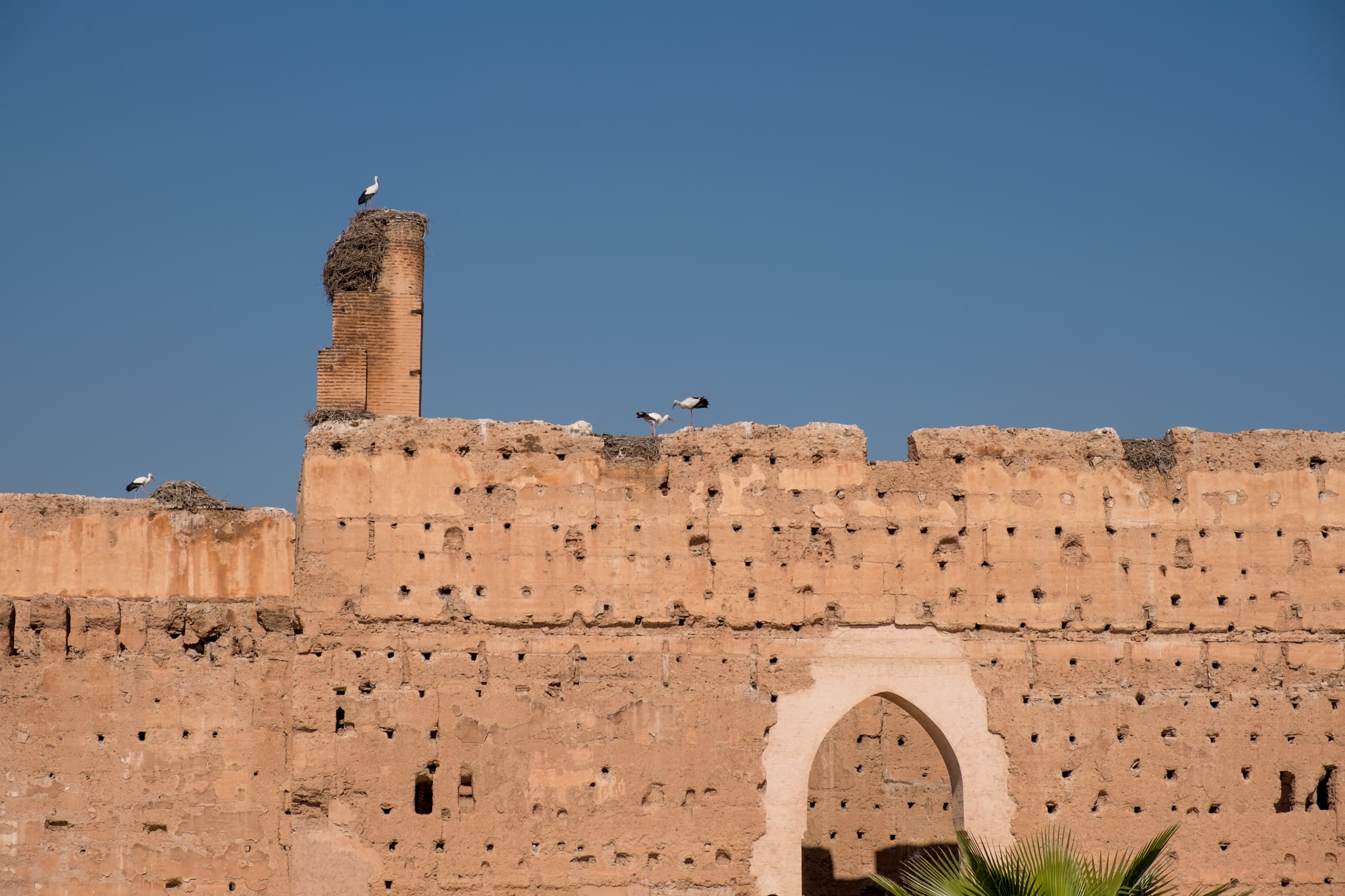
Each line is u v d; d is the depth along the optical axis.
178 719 77.06
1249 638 81.75
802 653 79.25
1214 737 80.75
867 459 81.12
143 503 78.88
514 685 77.75
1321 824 80.81
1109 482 82.00
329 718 76.69
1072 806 79.50
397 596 77.88
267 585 78.69
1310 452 83.31
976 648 80.12
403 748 76.81
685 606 78.94
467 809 76.88
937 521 80.75
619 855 77.19
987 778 79.25
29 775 76.12
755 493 80.12
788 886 77.62
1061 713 80.06
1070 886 65.69
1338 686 81.81
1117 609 81.06
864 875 95.44
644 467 79.81
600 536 79.19
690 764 78.00
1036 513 81.25
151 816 76.31
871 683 79.31
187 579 78.38
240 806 76.75
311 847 75.81
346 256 85.94
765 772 78.19
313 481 78.25
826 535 80.19
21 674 76.62
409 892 75.94
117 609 77.31
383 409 84.69
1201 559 82.00
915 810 96.44
